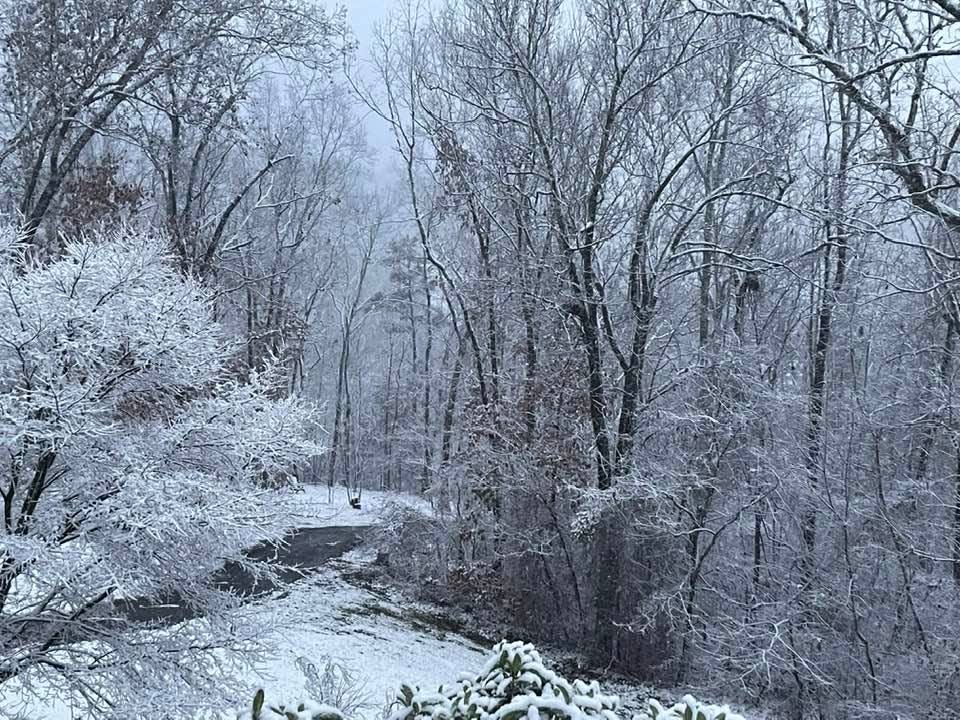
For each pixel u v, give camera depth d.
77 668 6.79
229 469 7.46
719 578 17.81
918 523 14.28
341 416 42.12
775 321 20.69
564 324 19.19
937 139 11.66
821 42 12.48
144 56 15.92
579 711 3.51
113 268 7.02
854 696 14.65
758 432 17.41
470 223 22.39
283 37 17.38
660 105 19.28
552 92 19.45
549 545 19.11
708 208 21.55
